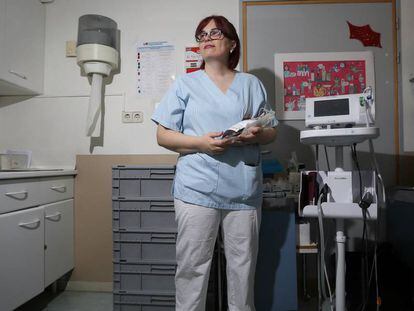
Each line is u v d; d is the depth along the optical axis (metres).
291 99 1.92
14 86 1.79
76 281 1.93
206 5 1.95
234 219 1.23
